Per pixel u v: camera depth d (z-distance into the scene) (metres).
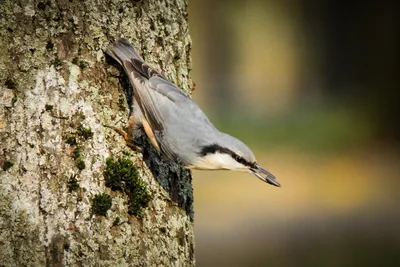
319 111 36.44
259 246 21.02
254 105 41.12
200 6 44.59
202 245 21.27
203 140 9.16
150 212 8.83
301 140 32.50
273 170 29.20
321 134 32.81
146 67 8.95
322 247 20.58
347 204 25.20
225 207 24.75
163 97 9.05
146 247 8.69
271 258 19.97
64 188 8.25
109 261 8.38
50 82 8.28
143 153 9.02
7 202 8.08
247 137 33.19
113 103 8.74
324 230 22.17
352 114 34.41
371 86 37.22
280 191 26.62
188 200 9.36
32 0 8.27
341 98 38.47
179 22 9.45
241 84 44.19
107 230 8.41
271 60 44.03
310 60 42.19
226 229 22.62
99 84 8.61
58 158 8.25
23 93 8.19
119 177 8.50
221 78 44.50
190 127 9.12
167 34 9.30
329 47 41.41
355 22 39.12
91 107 8.49
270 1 43.59
